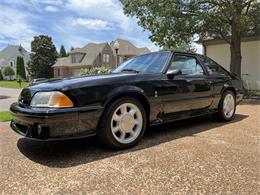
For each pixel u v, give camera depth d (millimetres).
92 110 2766
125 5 10367
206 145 3137
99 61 37219
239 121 4609
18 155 2883
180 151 2918
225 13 9109
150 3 9594
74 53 39281
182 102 3688
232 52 10422
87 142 3336
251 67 12625
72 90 2672
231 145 3125
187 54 4035
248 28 9531
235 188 2053
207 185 2104
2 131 4027
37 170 2455
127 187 2092
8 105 8438
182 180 2197
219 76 4477
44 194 2006
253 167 2453
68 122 2621
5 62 58562
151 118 3373
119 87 3000
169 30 9750
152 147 3090
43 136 2588
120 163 2594
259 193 1974
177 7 9398
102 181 2203
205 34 10773
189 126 4211
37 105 2715
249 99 8445
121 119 3045
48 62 48188
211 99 4230
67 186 2123
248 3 9172
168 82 3490
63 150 3037
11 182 2209
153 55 3971
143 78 3256
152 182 2170
